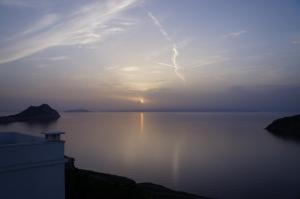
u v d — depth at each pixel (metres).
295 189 36.19
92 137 100.25
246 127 142.50
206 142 85.56
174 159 57.97
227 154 64.31
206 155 63.00
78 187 15.79
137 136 104.25
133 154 64.00
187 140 90.94
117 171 46.44
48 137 10.53
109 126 165.25
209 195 33.56
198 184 38.66
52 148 9.91
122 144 81.31
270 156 61.88
